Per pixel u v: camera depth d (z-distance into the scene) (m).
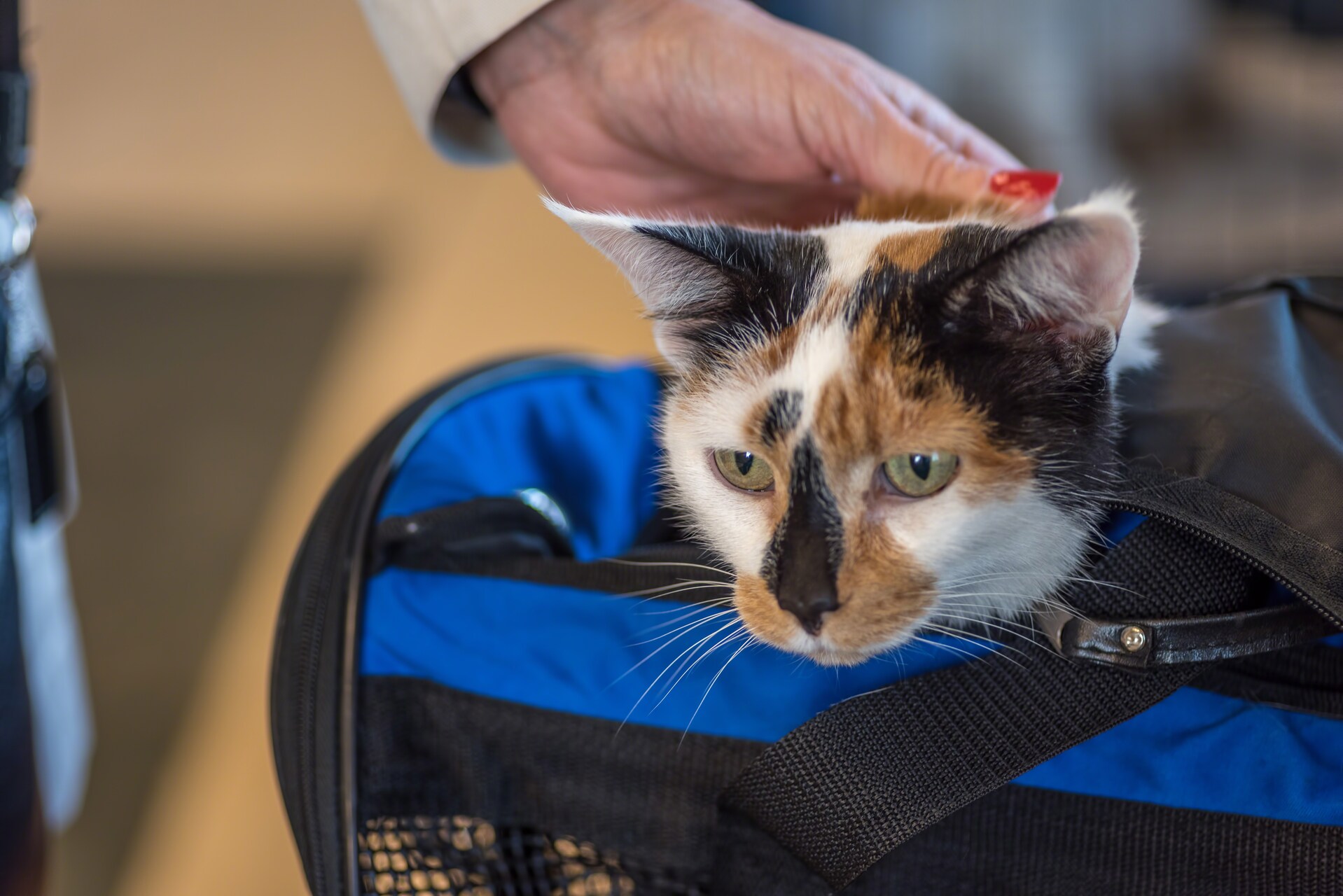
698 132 1.11
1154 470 0.70
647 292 0.85
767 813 0.66
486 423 1.01
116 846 1.51
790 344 0.79
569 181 1.21
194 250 2.89
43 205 3.05
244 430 2.29
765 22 1.10
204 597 1.91
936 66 2.00
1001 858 0.68
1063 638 0.65
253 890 1.45
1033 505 0.75
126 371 2.47
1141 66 1.91
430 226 3.02
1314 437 0.67
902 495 0.76
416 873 0.80
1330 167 1.82
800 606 0.73
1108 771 0.66
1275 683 0.68
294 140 3.43
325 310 2.68
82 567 1.97
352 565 0.79
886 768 0.64
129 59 3.92
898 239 0.84
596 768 0.75
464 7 1.05
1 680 1.03
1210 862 0.65
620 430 1.12
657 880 0.75
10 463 1.03
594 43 1.10
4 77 0.95
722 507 0.84
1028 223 0.87
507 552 0.86
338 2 4.42
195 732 1.68
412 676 0.78
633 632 0.75
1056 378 0.75
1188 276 1.74
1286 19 1.91
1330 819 0.63
